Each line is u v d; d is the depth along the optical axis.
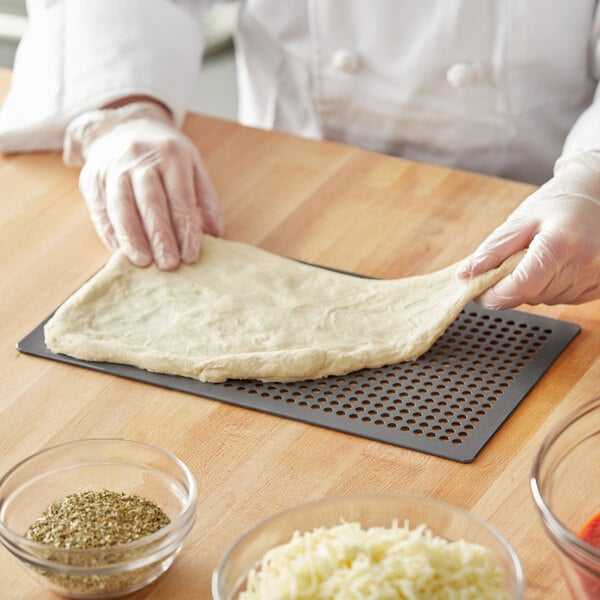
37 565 0.78
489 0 1.47
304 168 1.44
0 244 1.31
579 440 0.80
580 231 1.12
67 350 1.11
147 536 0.79
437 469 0.94
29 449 0.99
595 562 0.68
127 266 1.23
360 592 0.69
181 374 1.07
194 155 1.39
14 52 2.60
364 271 1.24
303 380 1.06
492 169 1.61
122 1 1.54
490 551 0.75
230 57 2.63
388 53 1.55
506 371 1.06
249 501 0.92
